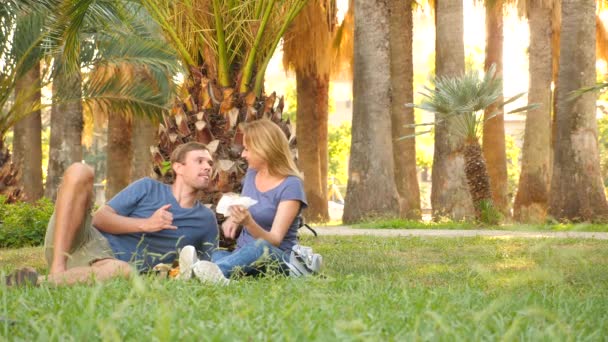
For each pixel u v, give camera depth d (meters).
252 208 5.98
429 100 19.25
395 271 8.02
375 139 22.36
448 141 23.66
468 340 2.98
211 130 9.09
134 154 26.33
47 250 5.50
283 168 6.04
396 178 26.34
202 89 9.17
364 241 12.59
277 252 5.72
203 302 3.80
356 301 3.93
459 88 18.92
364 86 22.45
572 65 21.47
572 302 4.39
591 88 11.78
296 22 27.45
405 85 26.28
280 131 6.12
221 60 9.19
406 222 19.25
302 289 4.40
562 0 21.67
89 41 17.55
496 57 29.86
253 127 6.14
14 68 17.16
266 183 6.04
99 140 55.41
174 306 3.45
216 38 9.24
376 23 22.34
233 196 5.70
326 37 27.69
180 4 9.27
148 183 6.06
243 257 5.58
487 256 9.88
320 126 30.05
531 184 28.45
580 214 21.34
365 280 4.80
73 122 24.39
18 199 19.20
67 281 4.92
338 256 9.89
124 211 5.93
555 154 21.75
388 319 3.42
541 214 28.22
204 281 4.97
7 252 11.82
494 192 29.08
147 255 5.89
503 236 13.59
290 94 50.25
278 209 5.89
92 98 18.88
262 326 3.10
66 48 11.42
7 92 17.59
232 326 3.07
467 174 19.16
